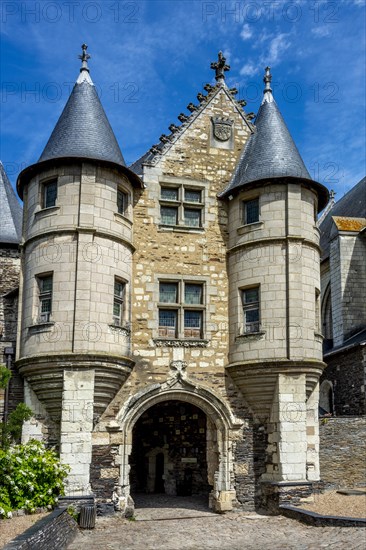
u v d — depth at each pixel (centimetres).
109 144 1958
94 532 1595
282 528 1596
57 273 1809
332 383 2727
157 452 2384
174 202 2072
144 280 1983
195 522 1733
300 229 1964
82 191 1850
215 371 1973
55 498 1642
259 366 1884
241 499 1895
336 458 2069
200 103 2183
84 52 2120
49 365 1748
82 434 1734
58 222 1839
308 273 1962
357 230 3034
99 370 1766
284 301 1916
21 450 1644
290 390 1873
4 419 1888
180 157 2109
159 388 1903
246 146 2178
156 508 1969
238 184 2033
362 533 1452
